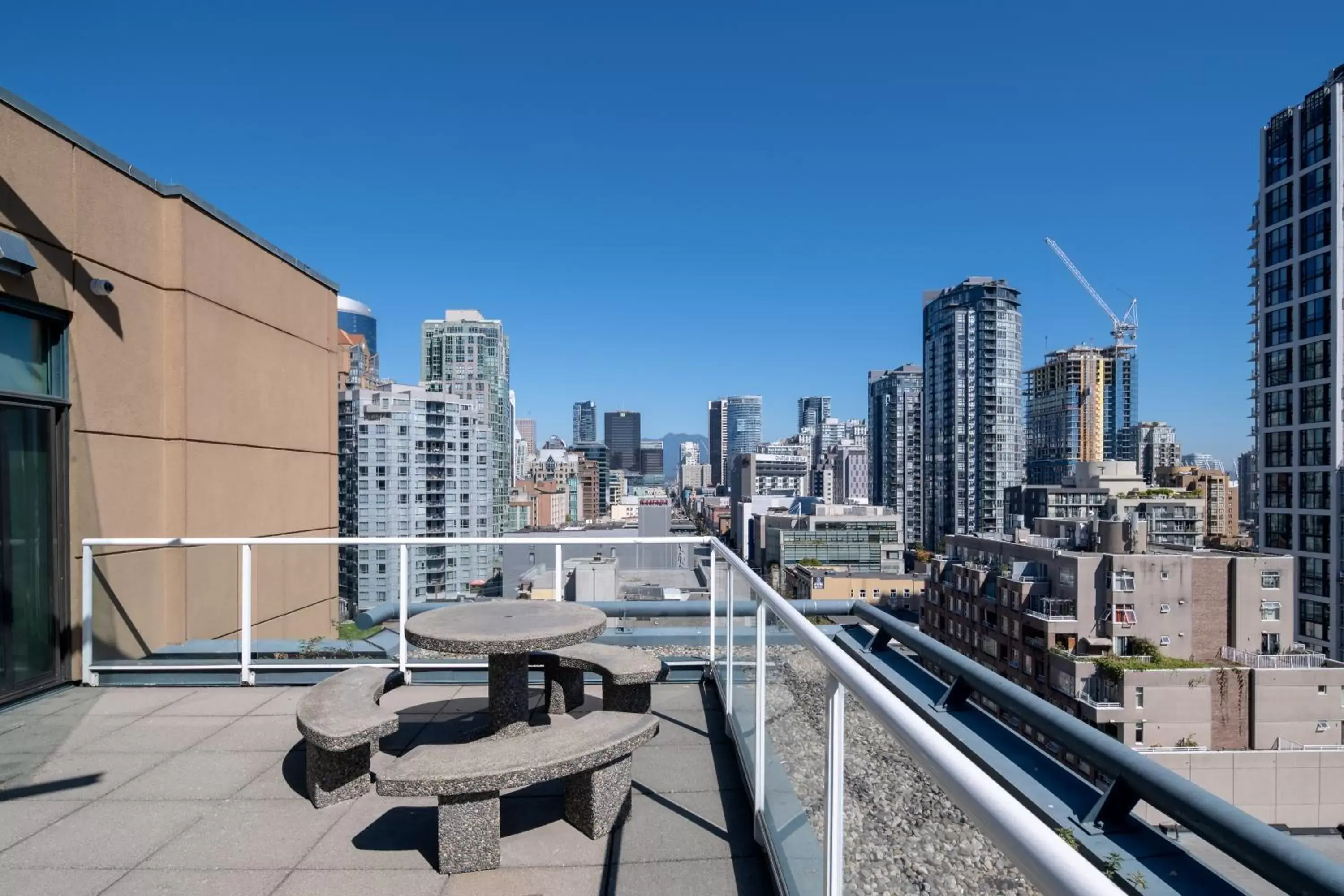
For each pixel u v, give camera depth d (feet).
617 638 17.19
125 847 9.11
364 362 288.71
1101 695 110.01
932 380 479.00
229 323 22.09
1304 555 183.42
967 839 3.82
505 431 486.38
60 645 15.74
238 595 22.25
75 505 16.51
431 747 8.89
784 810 7.82
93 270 17.30
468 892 8.05
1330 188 178.50
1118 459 598.34
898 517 336.29
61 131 16.35
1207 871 6.63
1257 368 200.44
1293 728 99.81
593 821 9.23
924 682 13.01
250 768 11.52
